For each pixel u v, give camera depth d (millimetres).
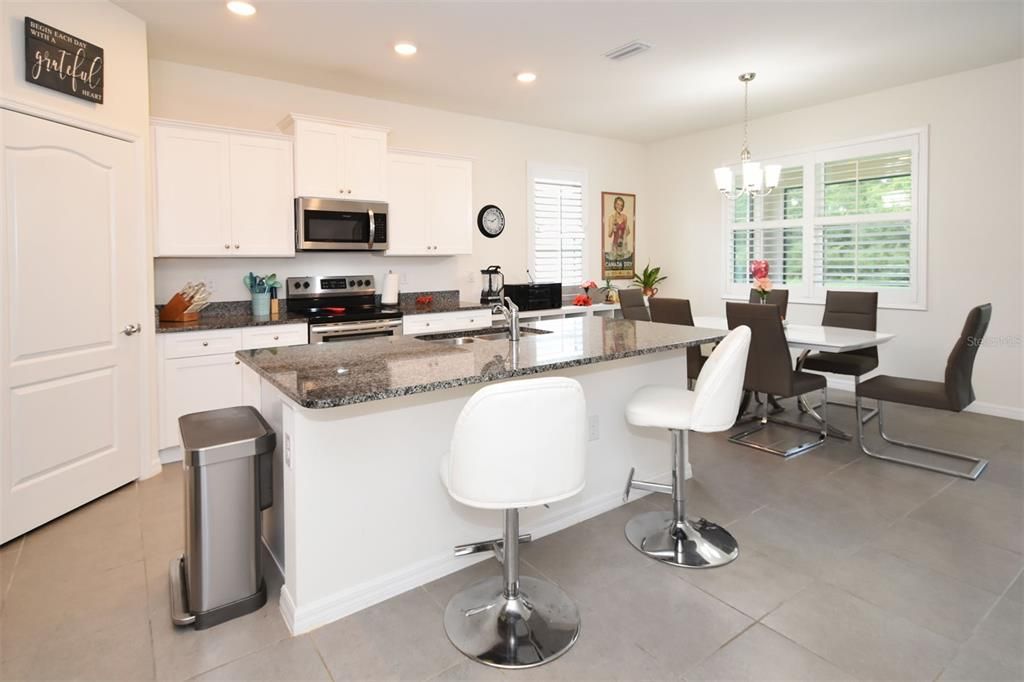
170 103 3922
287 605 1927
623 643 1796
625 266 6719
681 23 3402
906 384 3520
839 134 5066
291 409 1841
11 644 1793
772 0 3143
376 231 4402
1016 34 3637
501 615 1879
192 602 1887
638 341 2607
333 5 3117
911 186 4695
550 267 6090
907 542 2432
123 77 3061
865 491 2986
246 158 3877
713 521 2646
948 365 3217
